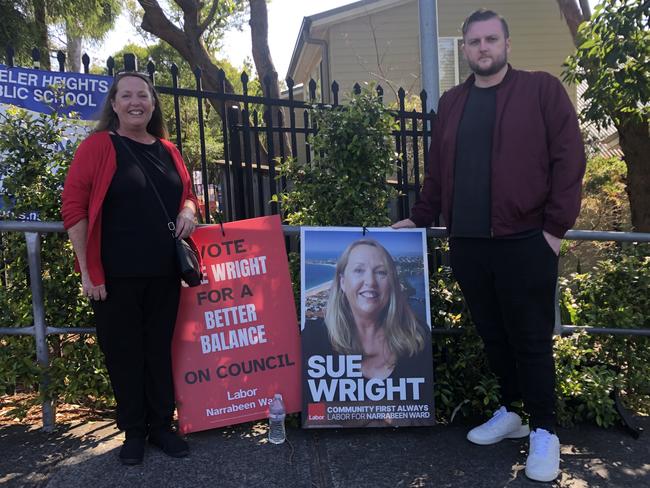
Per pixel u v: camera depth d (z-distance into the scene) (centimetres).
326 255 339
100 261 280
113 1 959
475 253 303
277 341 340
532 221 289
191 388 330
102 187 277
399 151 439
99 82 438
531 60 1363
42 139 354
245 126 471
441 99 324
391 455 310
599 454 314
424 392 334
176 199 299
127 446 298
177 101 411
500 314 317
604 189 840
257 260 342
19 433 332
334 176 361
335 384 331
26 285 349
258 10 919
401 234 344
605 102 505
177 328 332
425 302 341
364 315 337
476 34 287
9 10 769
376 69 1323
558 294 357
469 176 299
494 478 287
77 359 342
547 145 285
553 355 326
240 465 297
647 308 368
